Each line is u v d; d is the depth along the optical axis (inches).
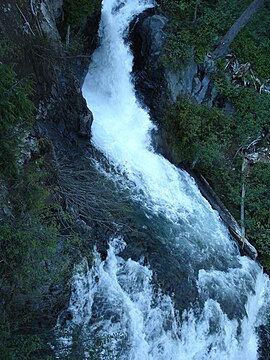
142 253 401.4
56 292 335.9
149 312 383.2
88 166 438.0
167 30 564.1
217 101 592.4
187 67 564.1
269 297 496.7
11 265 296.4
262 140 593.9
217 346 418.9
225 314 427.5
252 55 621.9
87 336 323.9
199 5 605.6
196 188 533.0
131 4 591.2
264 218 539.2
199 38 578.6
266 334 475.8
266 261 513.7
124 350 355.3
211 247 471.5
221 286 442.0
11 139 294.5
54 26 446.9
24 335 297.6
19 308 318.0
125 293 375.9
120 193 450.3
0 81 275.0
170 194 498.3
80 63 520.1
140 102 559.8
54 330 327.0
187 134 544.4
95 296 359.9
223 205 530.9
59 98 429.4
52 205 354.0
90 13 503.2
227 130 572.1
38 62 405.4
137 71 567.2
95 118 510.9
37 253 307.0
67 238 349.4
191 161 552.1
